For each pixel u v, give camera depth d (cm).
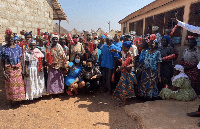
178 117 354
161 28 767
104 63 553
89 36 749
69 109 454
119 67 459
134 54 520
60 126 363
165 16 721
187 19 577
